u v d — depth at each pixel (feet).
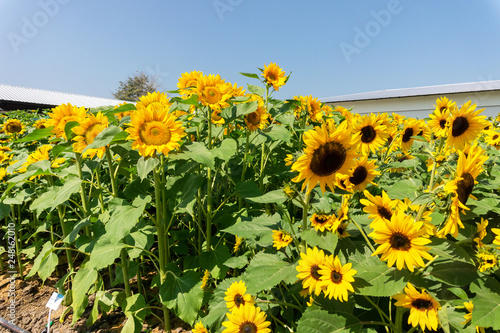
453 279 5.41
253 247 8.56
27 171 9.55
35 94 101.81
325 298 6.17
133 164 9.06
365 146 9.06
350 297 6.12
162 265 8.45
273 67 11.66
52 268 9.25
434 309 4.88
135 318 8.29
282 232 6.73
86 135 7.77
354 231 6.57
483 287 5.14
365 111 97.76
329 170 5.47
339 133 5.28
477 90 73.87
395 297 5.21
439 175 5.83
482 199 7.29
